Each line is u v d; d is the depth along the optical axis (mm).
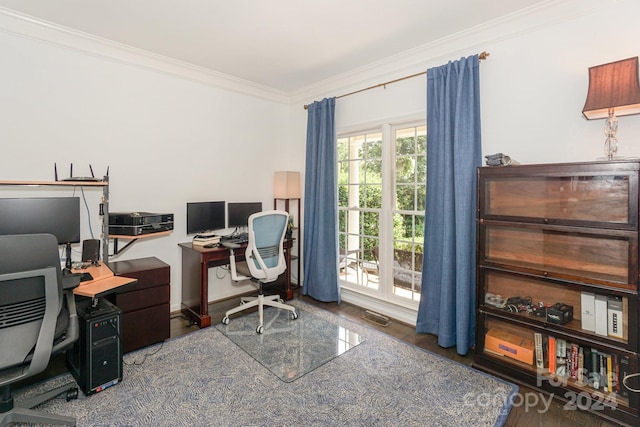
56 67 2639
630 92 1790
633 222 1735
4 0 2199
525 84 2385
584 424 1798
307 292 3994
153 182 3223
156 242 3270
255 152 4074
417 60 2980
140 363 2377
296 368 2328
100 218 2912
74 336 1759
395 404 1947
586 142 2143
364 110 3500
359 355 2527
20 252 1516
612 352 1839
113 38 2766
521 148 2414
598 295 1925
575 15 2154
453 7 2275
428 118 2814
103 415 1825
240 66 3381
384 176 3367
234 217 3760
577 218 1985
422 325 2916
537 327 2121
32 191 2574
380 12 2338
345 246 3900
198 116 3531
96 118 2855
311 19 2445
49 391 1888
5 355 1468
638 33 1956
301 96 4188
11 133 2467
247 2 2219
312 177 3889
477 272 2377
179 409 1883
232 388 2086
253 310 3508
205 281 3043
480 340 2354
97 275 2248
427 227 2855
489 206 2346
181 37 2740
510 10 2316
